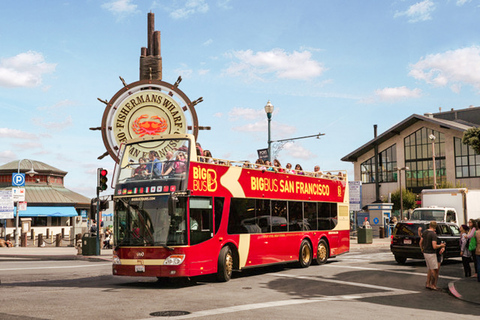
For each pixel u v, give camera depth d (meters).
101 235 35.22
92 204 25.97
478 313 11.08
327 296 12.91
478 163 65.62
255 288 14.24
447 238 22.31
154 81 33.19
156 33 35.09
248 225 17.02
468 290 14.29
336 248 22.41
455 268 20.97
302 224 20.17
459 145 67.25
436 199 28.75
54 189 70.00
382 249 33.22
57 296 12.30
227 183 16.20
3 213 37.34
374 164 75.75
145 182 14.71
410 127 71.69
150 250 14.12
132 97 32.81
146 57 34.53
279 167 19.28
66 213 67.06
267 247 17.88
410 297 13.17
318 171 22.33
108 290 13.63
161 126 32.94
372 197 75.12
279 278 16.67
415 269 19.88
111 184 15.18
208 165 15.44
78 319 9.30
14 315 9.63
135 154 15.22
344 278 16.73
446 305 12.10
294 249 19.52
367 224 44.22
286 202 19.31
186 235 14.19
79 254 27.52
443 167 68.56
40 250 32.00
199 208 14.85
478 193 28.64
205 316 9.73
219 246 15.51
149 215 14.40
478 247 16.06
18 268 20.30
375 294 13.46
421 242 15.01
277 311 10.45
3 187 67.50
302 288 14.32
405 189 65.44
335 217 22.55
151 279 16.61
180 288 14.21
